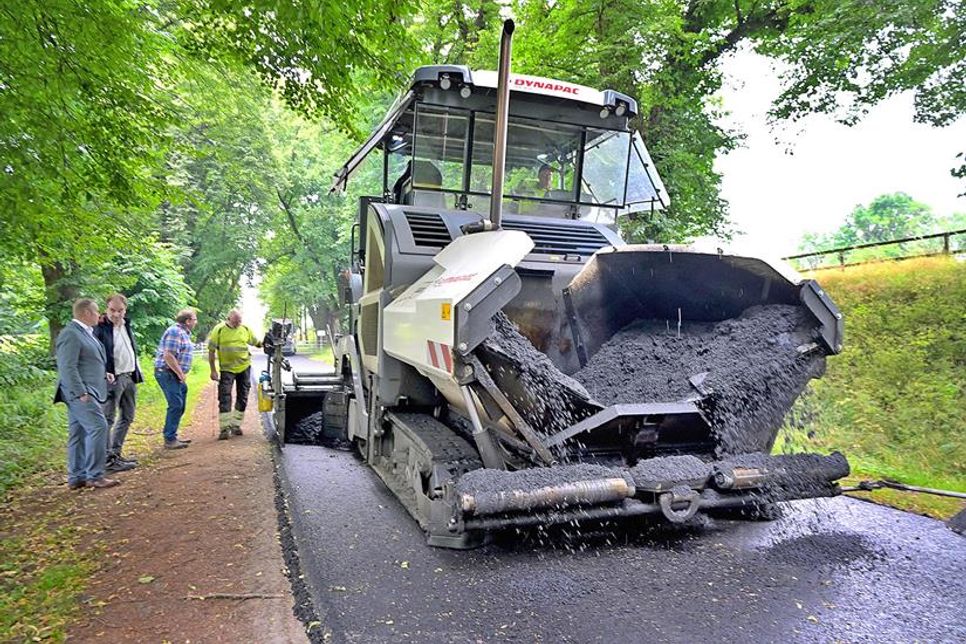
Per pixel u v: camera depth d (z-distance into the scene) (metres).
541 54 13.47
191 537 4.30
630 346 4.96
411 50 5.72
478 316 3.55
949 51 11.62
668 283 4.96
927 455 7.01
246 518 4.70
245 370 8.50
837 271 12.84
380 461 5.78
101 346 6.02
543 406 3.91
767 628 2.92
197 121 11.32
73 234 7.18
